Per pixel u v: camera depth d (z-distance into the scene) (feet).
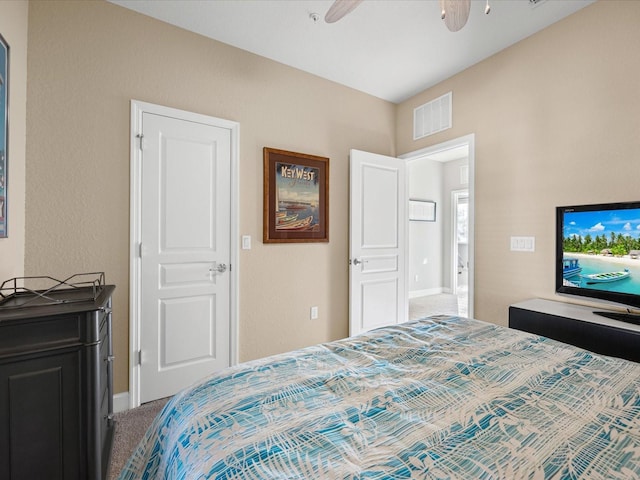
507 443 2.37
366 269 10.53
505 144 8.50
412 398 3.04
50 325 3.73
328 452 2.29
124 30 6.91
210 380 3.51
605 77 6.68
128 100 6.95
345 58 8.93
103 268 6.69
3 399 3.54
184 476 2.30
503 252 8.53
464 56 8.86
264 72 8.84
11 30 5.25
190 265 7.73
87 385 3.90
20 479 3.62
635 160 6.29
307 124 9.66
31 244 6.01
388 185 11.12
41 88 6.09
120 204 6.86
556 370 3.61
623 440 2.40
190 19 7.32
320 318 9.96
